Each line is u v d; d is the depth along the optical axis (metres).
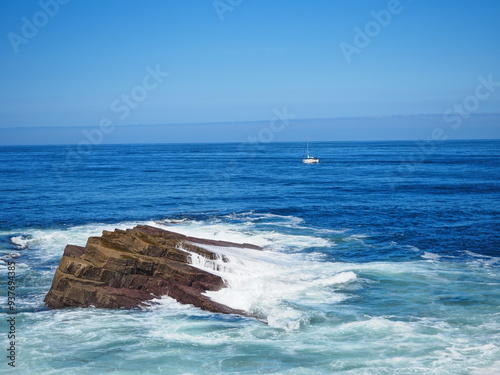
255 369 17.88
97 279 25.30
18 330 21.55
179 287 25.09
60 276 24.91
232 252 31.39
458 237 39.69
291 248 36.22
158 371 17.86
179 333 21.16
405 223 45.88
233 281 26.84
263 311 23.33
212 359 18.72
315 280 27.81
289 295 25.56
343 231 42.56
